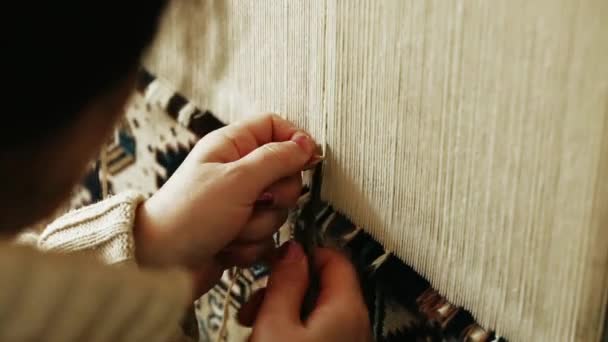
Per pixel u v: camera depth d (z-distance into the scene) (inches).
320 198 21.2
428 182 17.5
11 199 12.4
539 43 14.0
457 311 17.8
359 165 19.5
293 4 19.9
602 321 14.7
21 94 11.1
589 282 14.5
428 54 16.4
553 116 14.1
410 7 16.5
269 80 21.8
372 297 20.1
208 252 19.8
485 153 15.8
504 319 16.7
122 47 11.9
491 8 14.7
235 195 19.4
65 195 13.4
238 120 23.7
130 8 11.6
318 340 18.7
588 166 13.8
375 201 19.4
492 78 15.1
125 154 29.4
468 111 15.9
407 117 17.5
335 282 19.7
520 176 15.2
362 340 19.5
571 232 14.5
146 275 12.2
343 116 19.4
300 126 21.2
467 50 15.5
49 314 11.0
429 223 17.9
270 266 21.8
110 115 12.9
